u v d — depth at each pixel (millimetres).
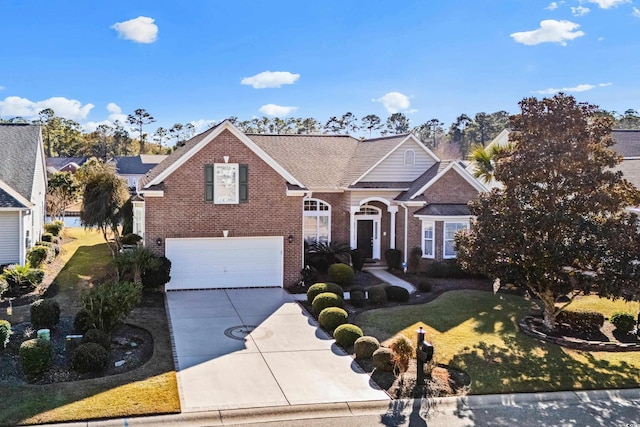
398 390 13047
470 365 14875
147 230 22109
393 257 27547
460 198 27328
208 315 18953
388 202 28219
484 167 27484
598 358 15656
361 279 25531
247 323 18125
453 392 13180
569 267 17109
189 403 11898
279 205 23516
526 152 17172
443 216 26094
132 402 11625
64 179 42594
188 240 22578
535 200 17031
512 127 18094
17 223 23281
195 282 22828
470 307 20781
